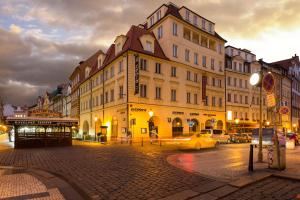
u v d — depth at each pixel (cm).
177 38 3634
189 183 810
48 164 1251
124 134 3106
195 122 3875
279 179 862
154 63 3369
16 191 748
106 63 3812
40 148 2216
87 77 4744
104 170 1062
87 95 4806
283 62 6662
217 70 4281
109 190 748
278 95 5488
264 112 5209
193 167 1109
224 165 1154
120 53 3259
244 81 4856
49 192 739
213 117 4125
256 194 690
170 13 3512
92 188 774
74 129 4491
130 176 933
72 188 784
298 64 7100
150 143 2836
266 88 1102
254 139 2336
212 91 4188
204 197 666
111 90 3638
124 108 3136
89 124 4572
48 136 2444
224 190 723
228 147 2377
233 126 4388
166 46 3544
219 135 3155
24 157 1538
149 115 3234
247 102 4869
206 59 4116
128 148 2159
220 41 4394
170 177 904
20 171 1084
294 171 962
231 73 4588
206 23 4216
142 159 1403
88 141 3366
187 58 3800
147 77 3266
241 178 846
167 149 2077
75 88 5800
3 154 1719
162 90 3419
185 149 2053
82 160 1373
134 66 3169
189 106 3753
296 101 6712
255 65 5062
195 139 2142
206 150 2034
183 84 3691
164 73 3456
